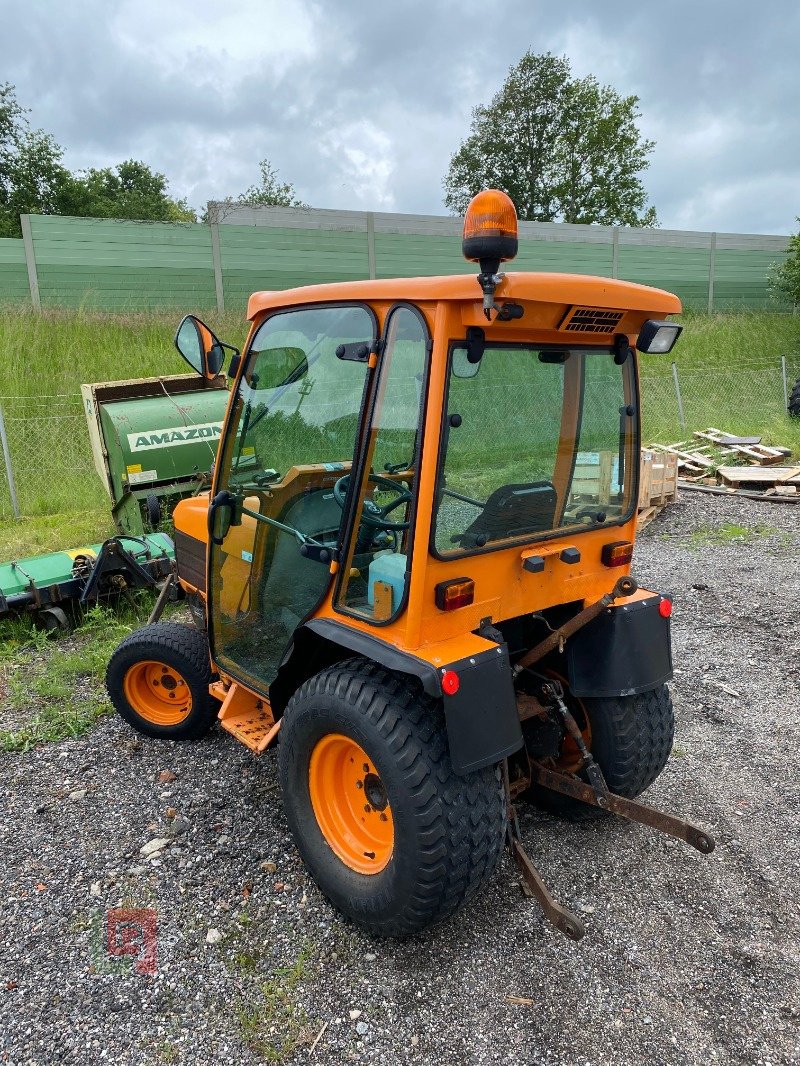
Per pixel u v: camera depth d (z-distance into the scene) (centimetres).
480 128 3872
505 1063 217
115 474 690
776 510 846
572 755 309
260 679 317
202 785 351
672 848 307
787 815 329
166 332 1473
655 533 789
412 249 1972
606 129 3700
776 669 472
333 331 251
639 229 2242
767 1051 220
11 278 1599
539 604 267
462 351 222
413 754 226
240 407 298
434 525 224
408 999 238
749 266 2384
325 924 269
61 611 524
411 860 227
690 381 1523
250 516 304
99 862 303
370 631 245
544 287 210
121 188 4734
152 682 389
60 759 377
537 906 276
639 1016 231
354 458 246
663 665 290
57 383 1212
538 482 258
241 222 1839
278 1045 224
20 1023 232
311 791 269
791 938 261
